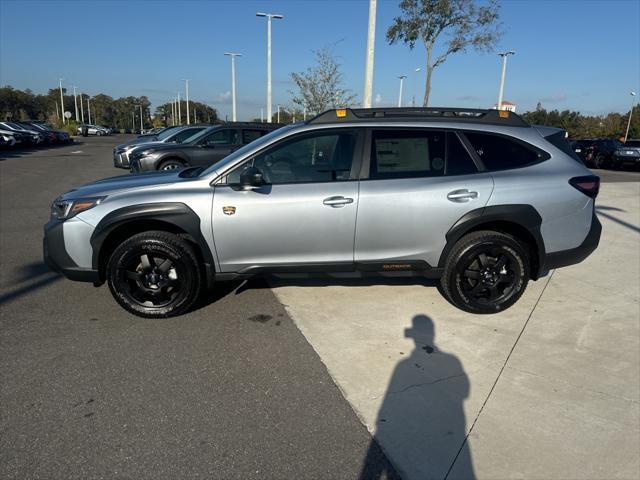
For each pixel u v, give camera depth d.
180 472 2.30
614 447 2.51
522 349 3.54
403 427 2.65
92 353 3.40
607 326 3.95
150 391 2.95
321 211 3.80
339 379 3.12
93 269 3.85
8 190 10.80
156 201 3.77
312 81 18.06
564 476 2.31
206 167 4.52
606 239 6.81
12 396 2.87
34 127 33.00
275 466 2.35
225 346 3.54
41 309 4.14
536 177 3.96
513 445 2.52
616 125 61.66
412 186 3.86
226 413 2.75
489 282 4.04
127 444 2.48
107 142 40.16
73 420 2.66
